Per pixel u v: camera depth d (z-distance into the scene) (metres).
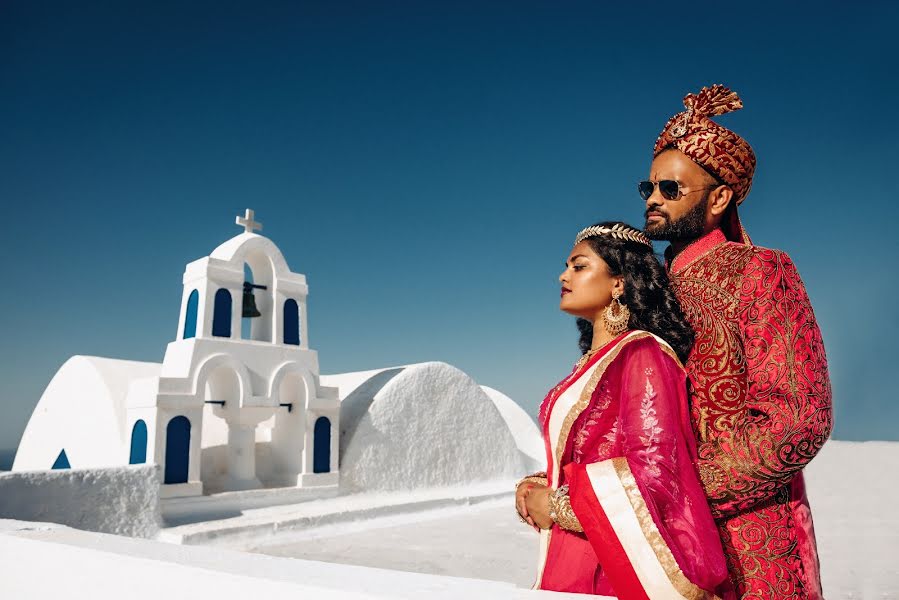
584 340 2.30
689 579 1.47
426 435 14.03
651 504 1.54
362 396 13.69
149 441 9.63
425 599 1.47
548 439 1.96
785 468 1.57
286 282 11.90
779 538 1.72
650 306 1.89
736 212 2.22
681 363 1.82
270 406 11.01
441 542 9.70
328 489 11.73
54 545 2.21
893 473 17.30
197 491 9.80
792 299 1.77
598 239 2.02
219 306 10.84
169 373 10.48
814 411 1.58
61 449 12.39
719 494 1.65
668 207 2.15
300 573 1.73
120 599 1.97
